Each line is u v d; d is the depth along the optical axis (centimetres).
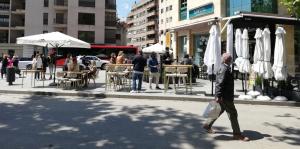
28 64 3831
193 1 3048
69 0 5912
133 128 840
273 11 2392
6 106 1200
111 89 1709
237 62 1540
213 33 1431
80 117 984
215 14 2684
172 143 701
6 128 834
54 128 834
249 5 2359
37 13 5925
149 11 12031
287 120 987
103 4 6084
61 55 4538
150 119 960
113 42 6209
